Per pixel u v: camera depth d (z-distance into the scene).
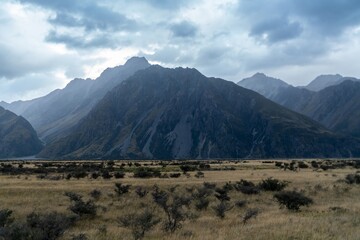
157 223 23.28
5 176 73.94
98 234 20.34
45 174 79.94
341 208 28.17
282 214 27.41
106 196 39.91
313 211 28.25
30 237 17.27
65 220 20.81
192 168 99.44
